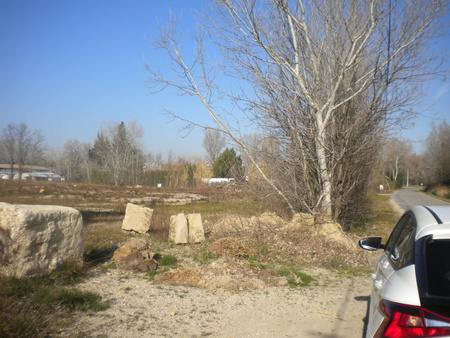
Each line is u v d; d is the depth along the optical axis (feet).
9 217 17.87
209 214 49.21
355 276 24.71
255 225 34.94
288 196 37.99
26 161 165.78
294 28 37.37
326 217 34.71
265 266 25.81
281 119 37.78
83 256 23.77
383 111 37.06
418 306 7.70
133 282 20.59
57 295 16.42
